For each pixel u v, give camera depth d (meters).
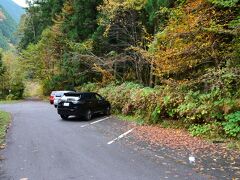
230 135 12.27
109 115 23.58
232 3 13.66
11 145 12.14
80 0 36.00
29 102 47.94
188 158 9.72
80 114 20.39
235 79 13.59
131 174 8.18
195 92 15.28
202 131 13.15
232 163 8.95
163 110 16.91
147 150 11.01
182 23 15.48
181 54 16.02
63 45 44.22
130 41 28.19
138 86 23.73
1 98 60.81
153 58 19.78
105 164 9.20
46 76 55.09
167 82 16.98
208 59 15.81
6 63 62.75
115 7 25.52
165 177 7.87
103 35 28.88
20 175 8.20
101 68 30.62
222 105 13.10
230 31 13.48
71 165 9.13
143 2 24.95
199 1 15.06
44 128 16.94
